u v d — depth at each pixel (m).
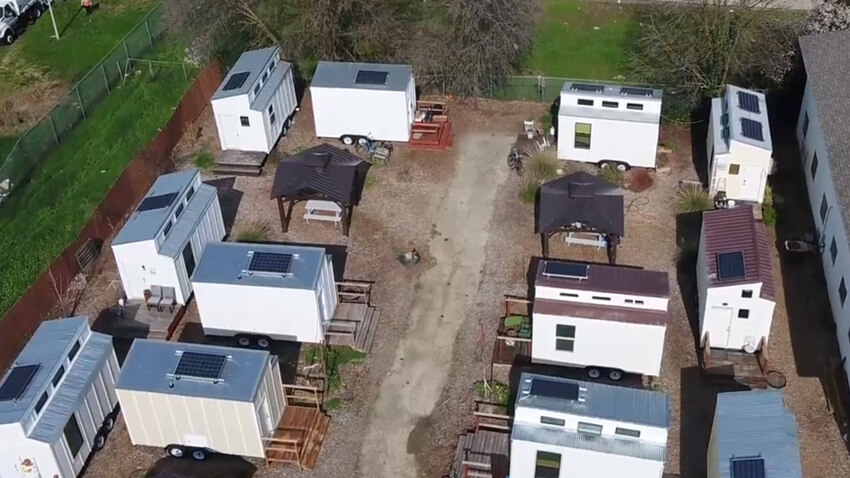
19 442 28.56
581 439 27.42
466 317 35.97
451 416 32.19
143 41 53.47
